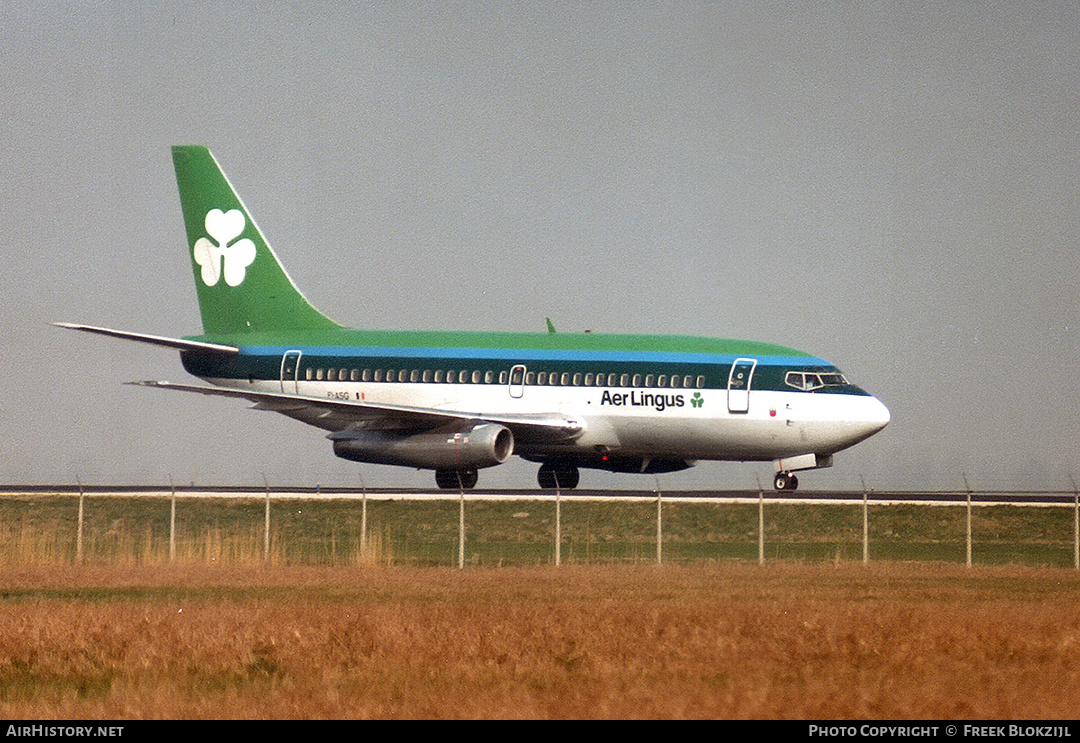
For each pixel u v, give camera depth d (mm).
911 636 88625
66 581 135500
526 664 81500
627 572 143250
